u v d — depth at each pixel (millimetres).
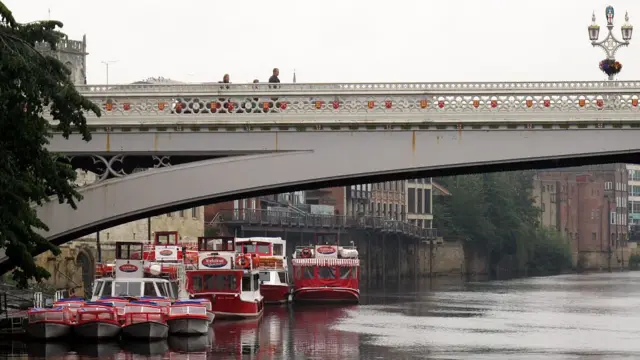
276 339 67062
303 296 102250
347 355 59844
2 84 44500
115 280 68000
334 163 56062
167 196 56844
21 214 46312
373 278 172875
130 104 57219
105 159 57781
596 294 127562
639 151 54406
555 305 103812
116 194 57062
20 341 60812
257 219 139625
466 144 55312
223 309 78062
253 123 56250
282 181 56312
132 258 72812
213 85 56844
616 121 54188
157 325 61875
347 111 55844
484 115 54906
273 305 99375
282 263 101000
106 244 102938
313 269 102625
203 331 64750
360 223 166125
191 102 56938
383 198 192625
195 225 124312
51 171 48094
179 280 74250
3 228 45625
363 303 104750
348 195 179125
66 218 57094
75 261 96188
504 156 55094
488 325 79250
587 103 54438
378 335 70812
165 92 57031
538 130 54812
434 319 84500
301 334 70562
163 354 57156
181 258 75125
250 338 66562
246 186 56406
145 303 62688
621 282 167500
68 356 55500
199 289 78188
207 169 56562
